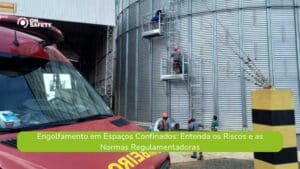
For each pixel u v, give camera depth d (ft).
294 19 73.67
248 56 74.79
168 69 82.74
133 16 95.50
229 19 76.84
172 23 83.46
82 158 8.07
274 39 73.87
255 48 74.49
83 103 12.50
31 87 11.11
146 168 8.77
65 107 11.50
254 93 16.58
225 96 75.77
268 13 74.38
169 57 83.05
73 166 7.60
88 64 138.00
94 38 122.83
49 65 12.64
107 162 8.26
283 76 72.79
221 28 77.41
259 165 16.11
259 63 73.97
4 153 7.26
